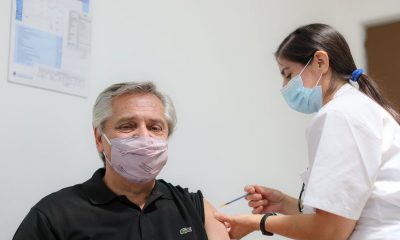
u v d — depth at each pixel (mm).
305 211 1691
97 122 1675
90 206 1580
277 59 1754
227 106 2689
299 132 3250
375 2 3605
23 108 1773
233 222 1686
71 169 1913
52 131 1857
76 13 1980
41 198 1790
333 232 1395
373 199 1438
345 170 1367
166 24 2398
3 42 1736
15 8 1774
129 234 1574
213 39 2674
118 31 2152
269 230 1570
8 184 1705
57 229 1496
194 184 2400
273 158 2975
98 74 2045
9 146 1720
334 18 3711
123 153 1597
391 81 3488
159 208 1684
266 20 3105
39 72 1828
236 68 2803
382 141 1433
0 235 1667
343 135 1400
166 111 1724
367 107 1455
